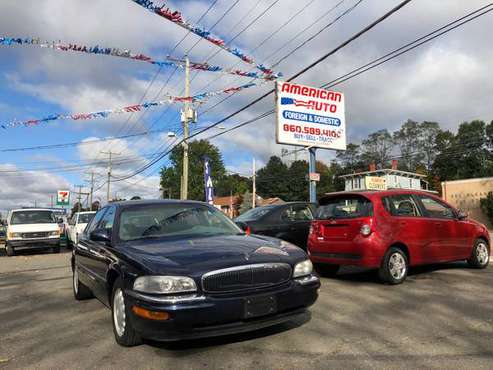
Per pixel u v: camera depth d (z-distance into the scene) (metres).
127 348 4.81
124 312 4.82
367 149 88.06
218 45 14.01
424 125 83.75
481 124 75.25
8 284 9.97
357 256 7.86
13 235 18.23
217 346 4.74
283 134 17.34
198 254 4.64
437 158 78.19
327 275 9.11
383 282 7.93
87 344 5.05
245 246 5.00
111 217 6.23
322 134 18.44
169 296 4.23
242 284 4.44
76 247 7.66
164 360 4.39
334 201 8.71
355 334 5.07
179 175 75.81
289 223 10.16
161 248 4.95
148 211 6.08
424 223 8.38
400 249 8.05
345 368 4.08
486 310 5.98
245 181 94.62
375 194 8.13
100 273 5.79
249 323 4.41
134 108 16.95
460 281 8.06
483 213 29.69
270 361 4.29
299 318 5.75
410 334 5.03
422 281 8.14
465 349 4.51
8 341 5.30
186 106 27.08
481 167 72.50
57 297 8.11
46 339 5.33
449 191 31.92
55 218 20.00
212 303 4.23
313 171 18.09
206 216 6.27
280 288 4.62
